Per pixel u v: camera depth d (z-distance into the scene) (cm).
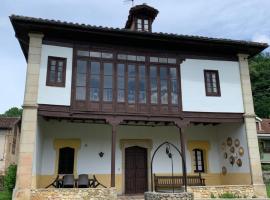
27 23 1267
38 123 1301
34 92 1265
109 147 1597
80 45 1385
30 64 1290
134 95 1395
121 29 1355
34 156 1225
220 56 1577
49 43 1344
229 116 1502
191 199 1010
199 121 1451
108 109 1348
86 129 1592
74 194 1198
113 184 1262
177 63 1494
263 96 4241
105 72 1388
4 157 2547
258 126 3291
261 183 1423
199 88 1494
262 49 1587
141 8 1705
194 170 1700
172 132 1706
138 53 1451
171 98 1439
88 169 1540
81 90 1340
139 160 1638
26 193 1158
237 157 1552
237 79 1571
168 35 1407
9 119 2839
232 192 1377
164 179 1585
